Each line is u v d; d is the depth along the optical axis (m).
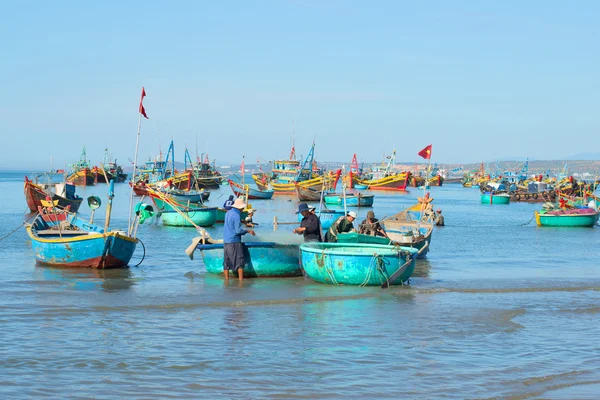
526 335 13.37
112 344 11.94
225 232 18.95
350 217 21.02
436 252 30.03
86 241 20.98
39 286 18.03
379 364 11.09
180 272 21.02
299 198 84.25
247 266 19.47
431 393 9.73
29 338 12.24
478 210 74.19
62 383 9.81
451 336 13.06
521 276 21.88
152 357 11.20
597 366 11.30
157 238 34.09
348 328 13.47
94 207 25.00
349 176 125.56
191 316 14.30
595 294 18.17
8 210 57.53
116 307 14.99
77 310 14.62
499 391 9.88
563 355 11.95
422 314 14.95
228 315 14.46
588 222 48.38
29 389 9.51
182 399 9.27
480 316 14.87
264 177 108.88
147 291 17.23
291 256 19.67
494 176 170.00
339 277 18.11
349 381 10.19
